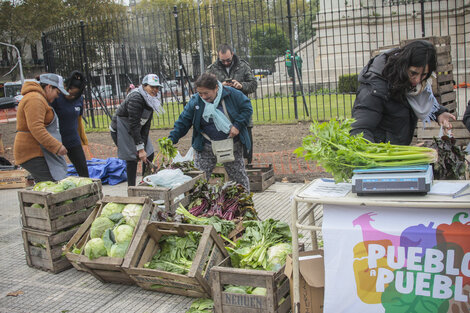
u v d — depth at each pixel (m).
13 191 7.68
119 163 7.98
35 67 47.28
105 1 39.53
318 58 18.66
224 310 3.08
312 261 2.83
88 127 14.44
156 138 11.20
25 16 41.28
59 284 3.93
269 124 11.57
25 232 4.26
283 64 21.08
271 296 2.92
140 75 14.09
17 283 4.00
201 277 3.29
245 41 14.02
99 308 3.47
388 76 3.16
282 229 3.70
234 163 5.25
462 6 17.64
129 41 14.13
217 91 4.91
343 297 2.57
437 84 6.30
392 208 2.48
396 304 2.48
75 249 3.91
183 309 3.37
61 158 5.03
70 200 4.26
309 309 2.79
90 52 14.39
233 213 4.34
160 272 3.40
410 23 18.12
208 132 5.05
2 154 11.02
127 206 3.86
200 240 3.42
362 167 2.60
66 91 5.46
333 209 2.60
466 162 3.56
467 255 2.34
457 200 2.30
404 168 2.49
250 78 6.91
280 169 7.69
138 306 3.46
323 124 2.70
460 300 2.37
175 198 4.45
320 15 18.28
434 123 6.43
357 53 17.83
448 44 6.68
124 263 3.52
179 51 12.45
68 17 39.94
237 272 3.01
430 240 2.39
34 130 4.65
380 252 2.48
